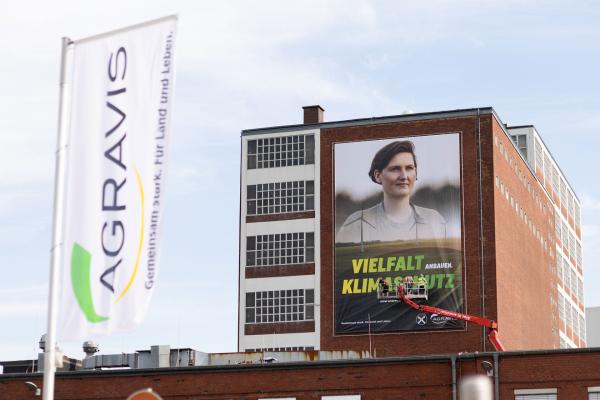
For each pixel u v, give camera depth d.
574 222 166.88
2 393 72.19
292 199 118.38
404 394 66.94
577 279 164.62
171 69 27.09
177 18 27.22
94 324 26.14
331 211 116.19
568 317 152.75
